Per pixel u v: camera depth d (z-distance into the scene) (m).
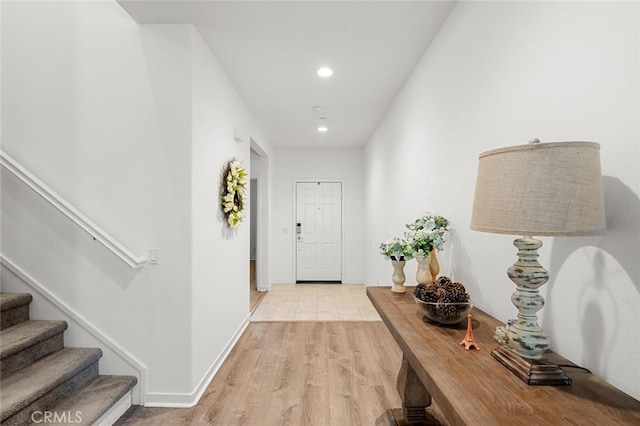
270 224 5.79
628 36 0.92
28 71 2.28
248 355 2.96
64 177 2.25
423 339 1.29
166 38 2.23
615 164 0.96
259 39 2.43
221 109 2.86
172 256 2.21
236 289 3.32
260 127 4.71
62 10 2.27
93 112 2.24
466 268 1.89
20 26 2.29
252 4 2.03
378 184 4.70
